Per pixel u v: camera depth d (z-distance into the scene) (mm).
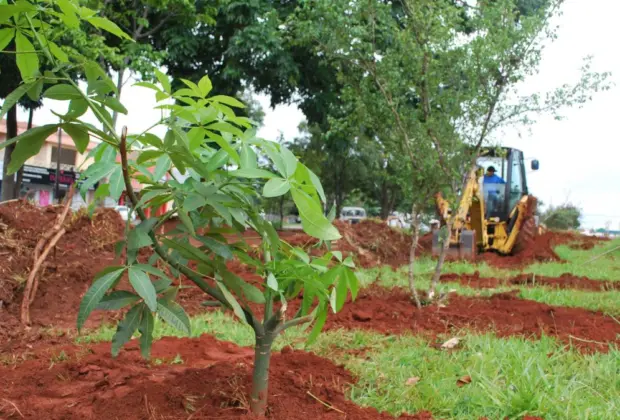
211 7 17281
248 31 17406
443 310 6793
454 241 12789
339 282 3223
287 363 4207
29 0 2492
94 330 5781
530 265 12984
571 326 6035
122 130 2387
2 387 3818
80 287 7352
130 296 2629
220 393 3293
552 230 22828
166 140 2543
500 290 8461
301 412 3232
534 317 6395
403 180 7055
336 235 2500
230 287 2906
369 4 7320
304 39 7809
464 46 6973
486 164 15062
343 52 7473
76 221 8719
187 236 3020
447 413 3475
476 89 6957
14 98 2330
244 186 2889
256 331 3053
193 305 7090
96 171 2820
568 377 4172
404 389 3756
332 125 7852
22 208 8406
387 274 10258
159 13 17688
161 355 4625
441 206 13086
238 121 2875
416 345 5004
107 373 4008
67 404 3406
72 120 2365
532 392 3508
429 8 7117
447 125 7055
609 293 8211
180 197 2750
